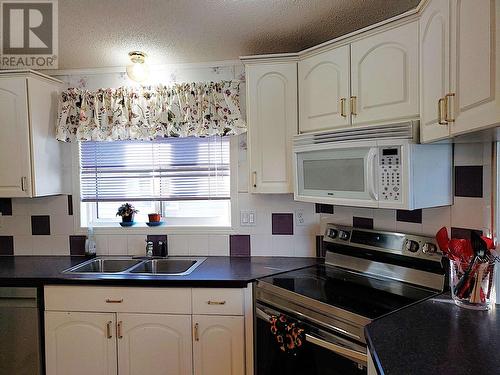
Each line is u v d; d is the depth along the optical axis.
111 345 1.99
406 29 1.54
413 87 1.52
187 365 1.95
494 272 1.42
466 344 1.12
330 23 1.88
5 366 2.05
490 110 0.89
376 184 1.57
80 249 2.61
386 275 1.89
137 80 2.33
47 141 2.40
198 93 2.38
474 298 1.41
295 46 2.18
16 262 2.41
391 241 1.89
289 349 1.63
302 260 2.36
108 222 2.68
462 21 1.05
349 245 2.10
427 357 1.04
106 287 1.98
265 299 1.83
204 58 2.37
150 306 1.96
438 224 1.73
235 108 2.36
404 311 1.39
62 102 2.44
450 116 1.14
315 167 1.89
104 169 2.63
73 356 2.02
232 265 2.24
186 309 1.94
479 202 1.55
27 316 2.03
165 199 2.61
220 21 1.84
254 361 1.92
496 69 0.86
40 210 2.63
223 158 2.56
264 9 1.73
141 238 2.57
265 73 2.11
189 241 2.55
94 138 2.44
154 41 2.08
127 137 2.44
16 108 2.24
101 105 2.45
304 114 2.05
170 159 2.61
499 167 1.48
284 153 2.12
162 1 1.64
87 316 2.00
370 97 1.69
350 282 1.84
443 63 1.20
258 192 2.16
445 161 1.61
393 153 1.51
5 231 2.63
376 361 1.05
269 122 2.12
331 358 1.46
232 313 1.91
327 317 1.51
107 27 1.89
